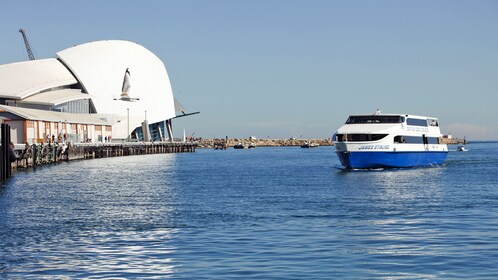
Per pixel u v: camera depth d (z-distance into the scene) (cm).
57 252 2647
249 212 3888
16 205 4334
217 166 10650
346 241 2842
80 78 16588
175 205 4319
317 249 2656
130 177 7350
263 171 8881
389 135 7612
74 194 5125
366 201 4525
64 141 11656
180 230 3189
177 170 9162
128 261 2461
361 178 6812
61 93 15312
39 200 4656
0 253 2628
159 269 2323
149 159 13762
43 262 2453
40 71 15512
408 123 7962
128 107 18138
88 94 16050
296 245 2748
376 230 3158
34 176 7194
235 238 2938
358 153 7600
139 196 4975
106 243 2848
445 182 6262
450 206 4191
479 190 5384
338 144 7688
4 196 4941
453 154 17138
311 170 9044
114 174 7881
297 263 2391
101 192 5322
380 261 2420
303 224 3366
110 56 17750
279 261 2425
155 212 3925
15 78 14400
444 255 2519
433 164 8719
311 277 2186
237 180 6906
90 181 6569
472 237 2922
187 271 2284
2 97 13362
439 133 8869
